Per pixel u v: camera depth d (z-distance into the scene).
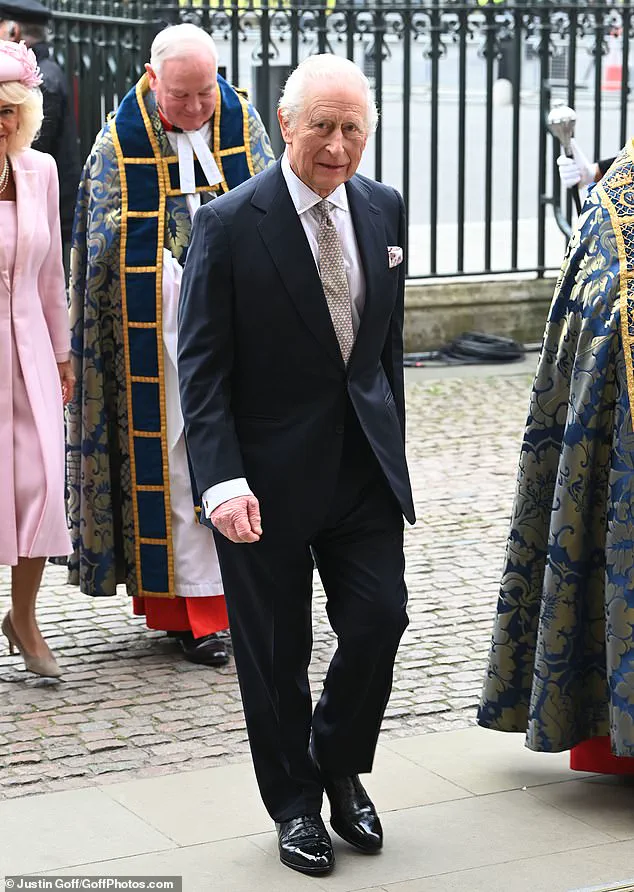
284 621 8.33
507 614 9.55
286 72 23.95
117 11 21.62
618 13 24.05
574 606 9.16
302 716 8.46
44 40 17.17
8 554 11.17
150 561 11.98
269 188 8.07
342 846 8.70
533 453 9.39
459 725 10.65
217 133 11.97
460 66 23.72
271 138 24.42
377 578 8.23
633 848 8.66
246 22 22.95
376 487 8.34
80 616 13.12
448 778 9.70
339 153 7.67
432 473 17.39
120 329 11.95
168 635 12.63
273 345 8.07
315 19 22.92
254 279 8.00
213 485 7.96
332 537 8.38
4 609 13.04
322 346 8.07
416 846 8.69
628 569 8.99
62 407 11.45
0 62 10.72
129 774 9.83
